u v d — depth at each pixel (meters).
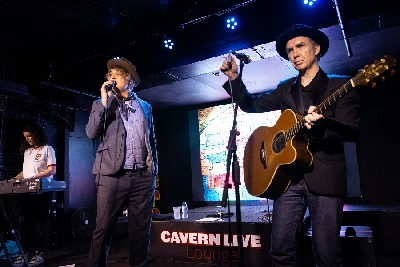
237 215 2.03
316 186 1.75
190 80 5.66
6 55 5.95
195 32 5.02
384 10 3.60
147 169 2.55
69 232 6.55
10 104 5.79
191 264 3.44
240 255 2.01
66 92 6.57
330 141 1.81
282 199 1.97
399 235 3.98
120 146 2.42
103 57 5.80
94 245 2.33
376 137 5.62
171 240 3.66
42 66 6.32
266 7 4.45
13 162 6.03
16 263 4.00
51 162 4.04
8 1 4.32
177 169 7.66
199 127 7.47
